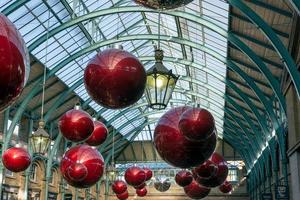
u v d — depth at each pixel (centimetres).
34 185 3181
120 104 693
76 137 1047
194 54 3016
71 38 2731
